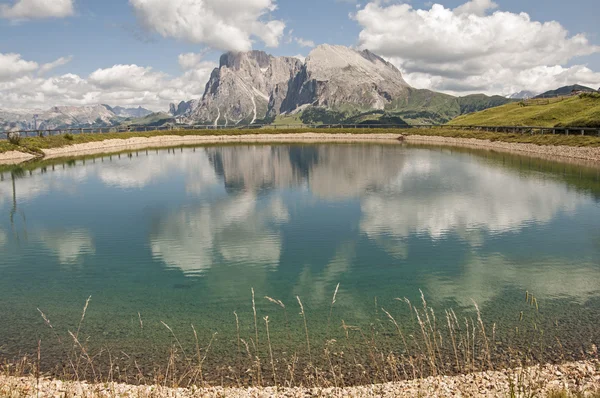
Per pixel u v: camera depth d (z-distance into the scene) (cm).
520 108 17425
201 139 14988
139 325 1611
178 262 2406
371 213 3556
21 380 1188
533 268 2219
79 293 1962
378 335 1496
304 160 7738
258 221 3350
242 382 1205
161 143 13350
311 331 1536
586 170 5847
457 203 3897
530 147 8894
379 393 1117
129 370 1285
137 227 3212
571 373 1191
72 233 3067
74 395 1104
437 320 1616
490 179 5266
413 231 2984
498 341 1433
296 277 2147
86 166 7188
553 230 2942
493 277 2097
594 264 2264
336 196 4344
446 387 1126
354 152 9319
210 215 3591
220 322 1631
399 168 6456
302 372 1258
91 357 1367
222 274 2205
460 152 9006
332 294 1914
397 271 2206
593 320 1591
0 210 3881
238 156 8712
